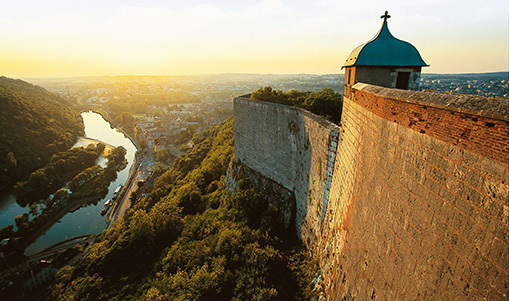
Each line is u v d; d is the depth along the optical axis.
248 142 33.19
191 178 50.22
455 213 6.51
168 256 27.48
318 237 19.66
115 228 47.53
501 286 5.38
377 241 9.98
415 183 8.02
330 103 27.98
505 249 5.29
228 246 23.16
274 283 18.92
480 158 5.83
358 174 12.45
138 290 25.33
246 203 28.28
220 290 19.36
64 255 52.03
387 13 15.37
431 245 7.24
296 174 25.09
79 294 27.23
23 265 51.56
